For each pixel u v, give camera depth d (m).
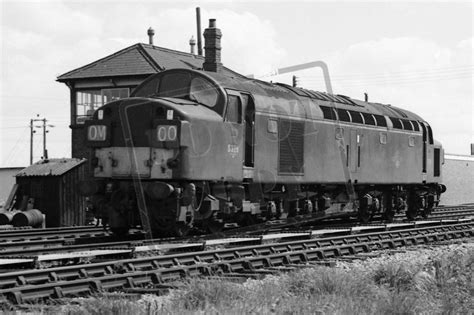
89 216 25.00
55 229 20.45
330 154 21.16
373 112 24.06
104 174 16.78
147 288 10.42
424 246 17.75
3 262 11.17
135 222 16.53
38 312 8.62
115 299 9.35
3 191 41.75
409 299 10.26
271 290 10.34
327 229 19.31
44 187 24.16
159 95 17.62
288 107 19.31
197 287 9.98
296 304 9.65
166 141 15.77
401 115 26.20
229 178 17.02
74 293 9.72
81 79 31.72
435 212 32.12
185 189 15.93
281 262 13.76
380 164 24.03
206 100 17.06
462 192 51.00
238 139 17.36
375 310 9.77
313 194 20.78
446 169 49.53
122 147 16.55
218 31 22.17
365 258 15.01
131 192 16.41
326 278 11.17
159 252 14.03
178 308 9.12
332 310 9.52
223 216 17.25
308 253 14.62
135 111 16.42
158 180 16.14
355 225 22.23
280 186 19.30
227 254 13.56
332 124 21.23
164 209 15.90
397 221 25.34
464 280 12.41
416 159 26.55
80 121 32.12
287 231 19.05
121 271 11.38
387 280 12.32
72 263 12.62
